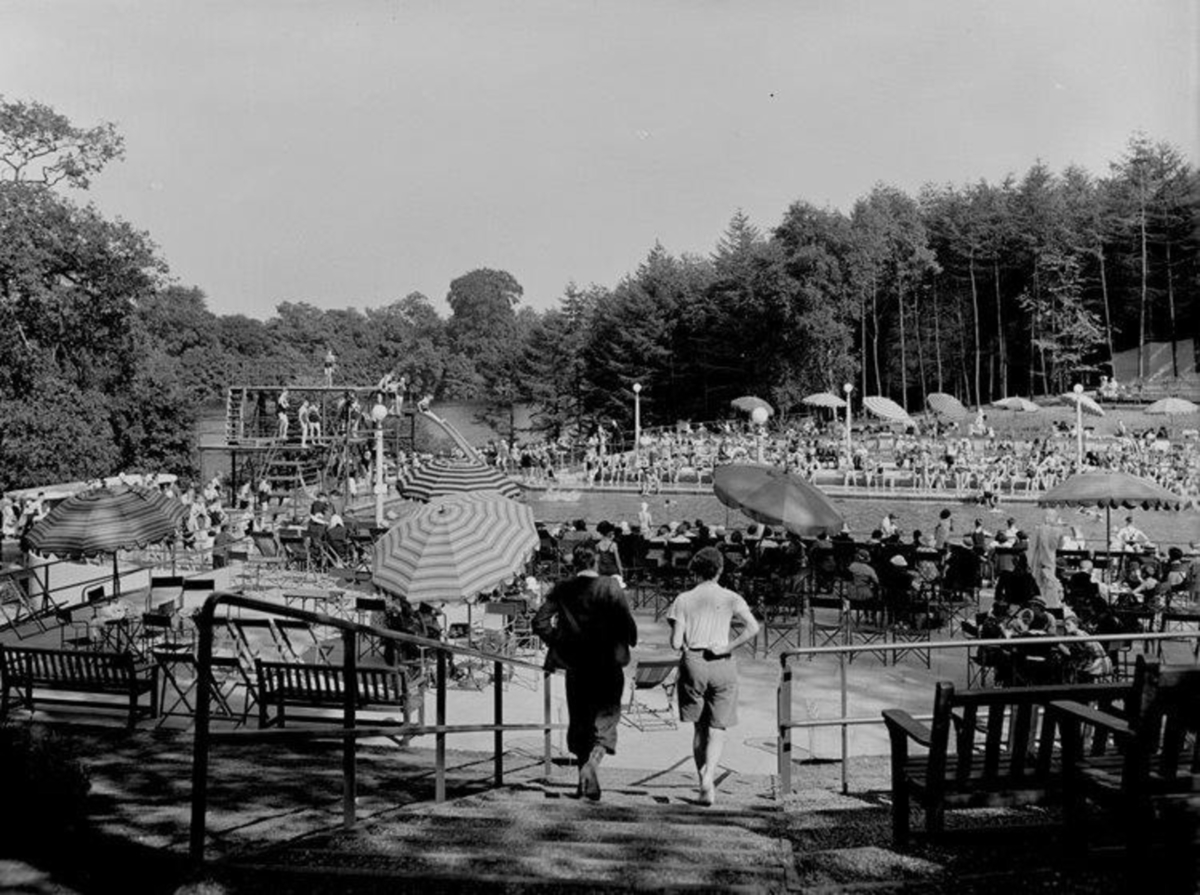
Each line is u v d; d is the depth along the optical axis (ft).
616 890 13.55
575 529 71.31
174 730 33.06
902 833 18.19
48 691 38.45
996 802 17.63
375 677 33.58
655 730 37.55
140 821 19.19
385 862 15.15
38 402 119.85
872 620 56.59
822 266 255.91
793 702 41.55
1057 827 17.65
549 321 286.66
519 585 58.85
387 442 183.42
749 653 50.78
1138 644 49.49
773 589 55.06
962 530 122.62
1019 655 35.99
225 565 73.51
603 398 271.08
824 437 215.51
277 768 26.61
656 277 277.23
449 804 21.88
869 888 13.88
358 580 62.54
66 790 17.84
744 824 20.08
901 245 277.85
